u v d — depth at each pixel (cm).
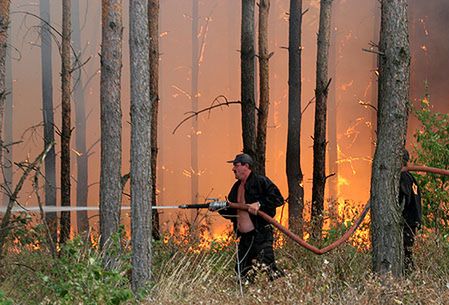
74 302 894
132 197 1120
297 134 2084
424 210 1450
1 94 1339
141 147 1120
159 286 1064
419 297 902
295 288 923
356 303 895
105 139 1273
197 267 1134
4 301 838
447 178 1473
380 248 1048
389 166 1049
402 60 1044
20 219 1208
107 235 1253
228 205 1244
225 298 973
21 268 1162
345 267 1151
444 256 1173
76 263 918
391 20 1045
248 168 1263
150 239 1116
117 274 904
